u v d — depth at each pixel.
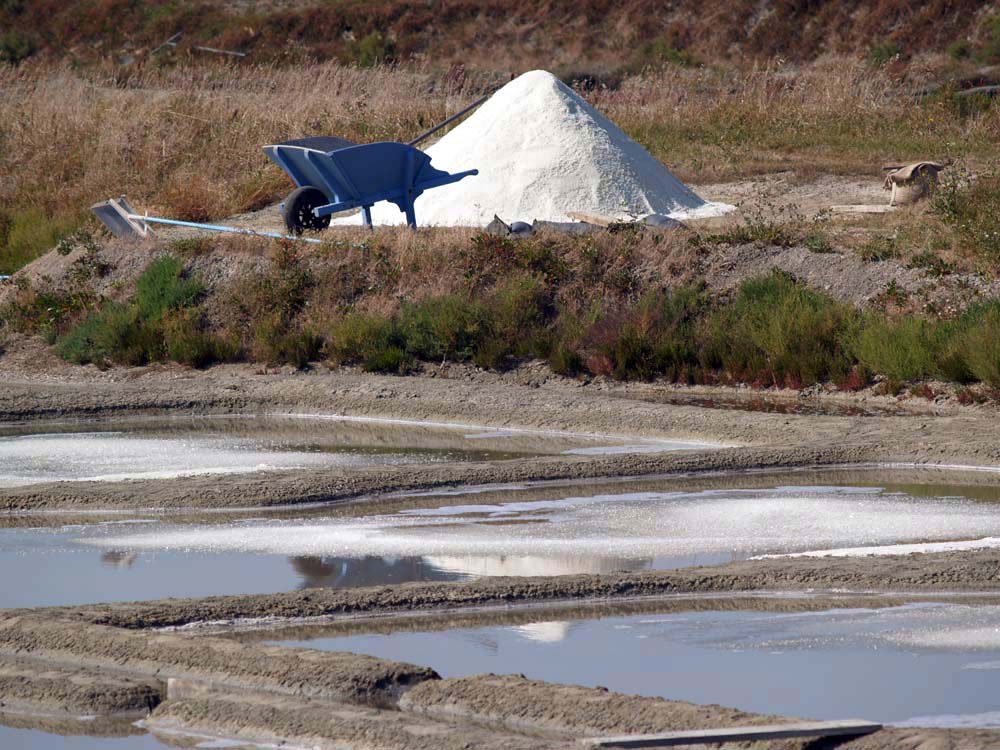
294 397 60.03
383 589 29.59
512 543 34.94
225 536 36.34
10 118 123.56
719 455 44.81
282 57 191.88
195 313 71.94
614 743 20.31
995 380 55.59
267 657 24.61
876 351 59.28
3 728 23.03
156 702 23.92
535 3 195.38
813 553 32.97
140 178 106.00
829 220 75.69
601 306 67.44
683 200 86.81
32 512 39.94
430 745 20.73
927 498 39.28
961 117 114.56
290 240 73.88
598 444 50.59
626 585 30.00
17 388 63.59
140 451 49.78
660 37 181.38
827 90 122.69
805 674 24.48
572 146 85.06
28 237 94.06
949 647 25.86
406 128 115.81
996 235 64.94
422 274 71.00
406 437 52.88
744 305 65.31
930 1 167.75
